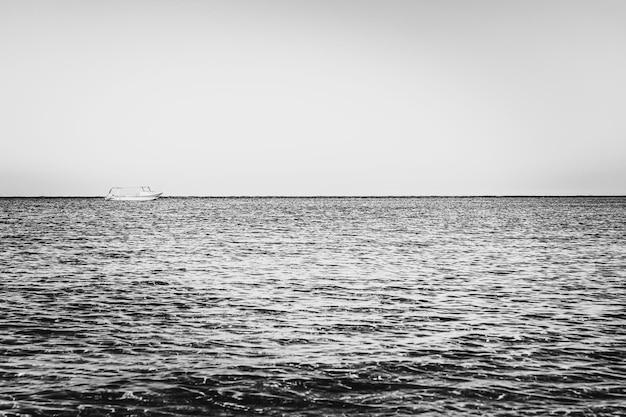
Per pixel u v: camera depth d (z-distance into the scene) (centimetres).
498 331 2267
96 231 8200
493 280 3653
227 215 14912
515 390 1587
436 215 15162
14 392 1533
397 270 4138
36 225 9544
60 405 1452
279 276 3803
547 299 2977
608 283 3525
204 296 3023
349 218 13300
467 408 1462
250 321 2430
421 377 1692
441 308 2738
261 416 1409
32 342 2041
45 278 3575
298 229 9088
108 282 3459
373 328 2316
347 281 3594
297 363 1819
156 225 10025
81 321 2389
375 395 1546
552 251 5572
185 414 1416
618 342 2100
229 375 1695
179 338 2123
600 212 17225
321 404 1484
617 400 1520
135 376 1673
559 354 1939
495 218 13238
